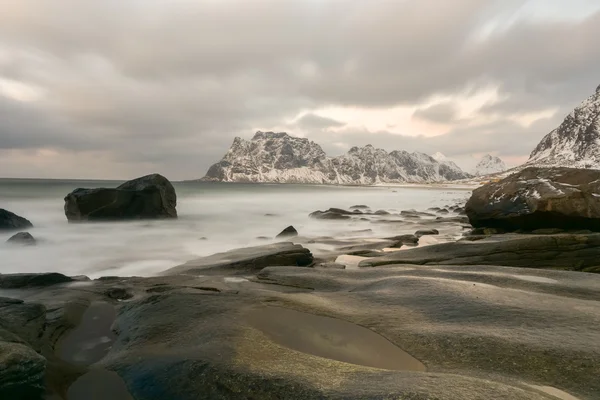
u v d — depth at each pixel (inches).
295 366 246.1
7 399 222.5
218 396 223.9
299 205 2731.3
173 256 904.9
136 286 510.0
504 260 636.1
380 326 331.9
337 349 291.4
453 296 394.3
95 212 1379.2
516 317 332.5
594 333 294.2
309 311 368.5
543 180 990.4
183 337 309.6
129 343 317.1
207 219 1674.5
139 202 1455.5
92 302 444.5
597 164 6122.1
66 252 938.1
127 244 1067.9
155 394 240.5
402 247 920.9
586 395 217.6
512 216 950.4
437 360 269.6
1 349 231.8
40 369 238.4
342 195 4630.9
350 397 196.4
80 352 320.8
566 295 420.5
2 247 959.0
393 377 220.4
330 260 751.1
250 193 4362.7
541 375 239.9
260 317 352.5
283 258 671.8
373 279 502.3
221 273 624.1
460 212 2020.2
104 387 255.4
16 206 2022.6
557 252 628.7
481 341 286.0
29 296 457.4
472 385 201.3
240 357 259.8
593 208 861.2
